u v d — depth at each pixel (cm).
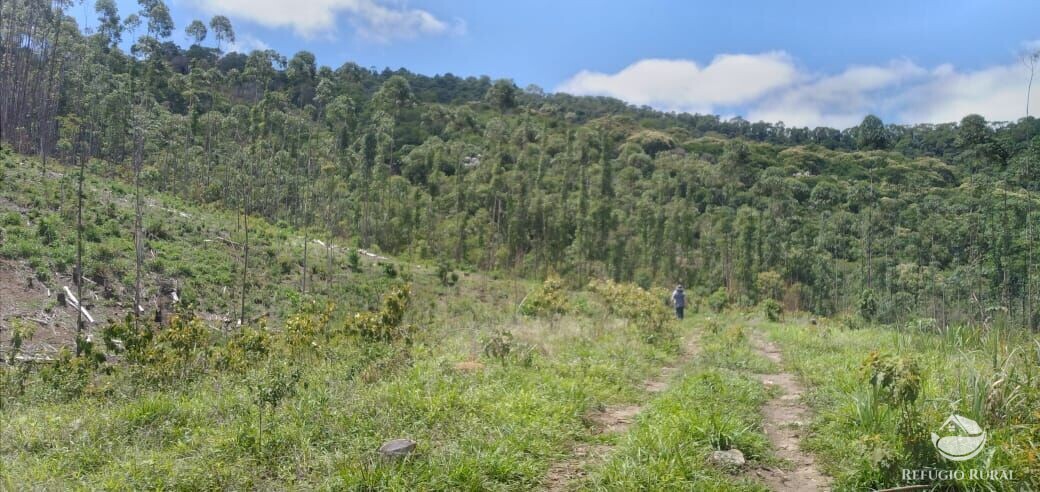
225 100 5194
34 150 3219
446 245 3709
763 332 1350
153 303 1588
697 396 652
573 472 471
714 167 6053
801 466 478
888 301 2223
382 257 2956
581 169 4766
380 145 4772
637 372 836
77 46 4012
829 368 805
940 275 2875
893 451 419
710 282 3662
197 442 516
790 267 3734
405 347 873
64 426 566
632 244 4028
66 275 1520
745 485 432
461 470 441
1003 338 667
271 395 550
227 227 2420
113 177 2914
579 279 3488
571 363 828
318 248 2648
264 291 1900
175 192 3102
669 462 452
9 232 1620
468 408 582
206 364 880
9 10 3631
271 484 440
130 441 542
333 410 570
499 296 2506
